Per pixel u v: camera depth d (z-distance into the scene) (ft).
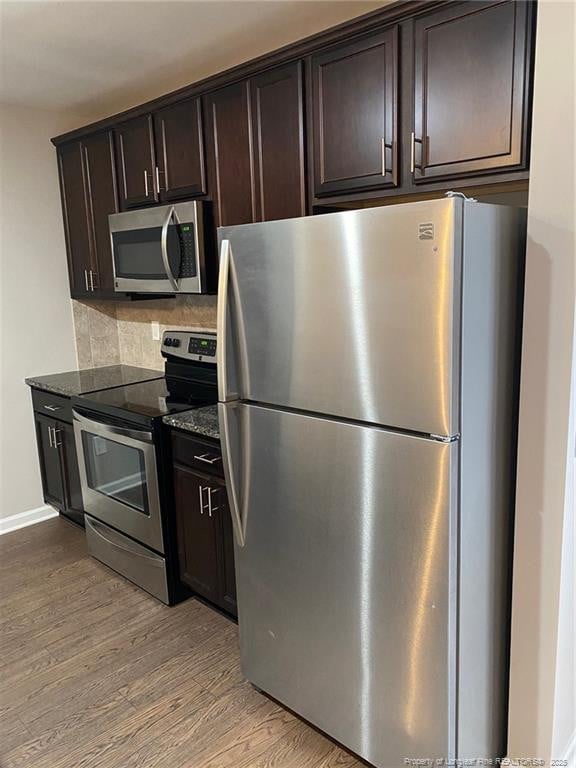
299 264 5.30
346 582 5.53
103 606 9.00
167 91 10.07
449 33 5.60
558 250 4.72
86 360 12.64
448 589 4.78
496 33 5.28
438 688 5.01
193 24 7.38
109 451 9.38
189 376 10.87
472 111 5.55
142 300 11.48
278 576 6.23
